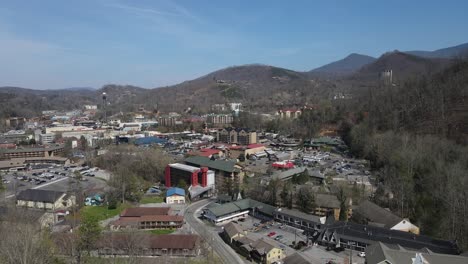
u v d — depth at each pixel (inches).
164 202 5856.3
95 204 5654.5
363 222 4557.1
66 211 5132.9
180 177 6604.3
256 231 4520.2
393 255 2999.5
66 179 6968.5
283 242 4143.7
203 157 7381.9
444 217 4106.8
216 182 6638.8
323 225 4249.5
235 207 5118.1
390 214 4315.9
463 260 2979.8
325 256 3735.2
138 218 4761.3
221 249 4035.4
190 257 3789.4
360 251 3789.4
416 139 6314.0
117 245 3688.5
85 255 3454.7
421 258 2908.5
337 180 6235.2
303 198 5036.9
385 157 6643.7
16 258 2630.4
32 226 3902.6
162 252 3850.9
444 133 6348.4
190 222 4936.0
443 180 4761.3
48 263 2881.4
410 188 4886.8
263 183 6048.2
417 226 4276.6
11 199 5654.5
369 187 5890.8
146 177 7234.3
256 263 3678.6
